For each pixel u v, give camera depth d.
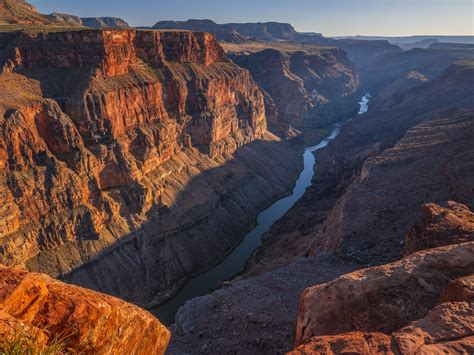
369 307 17.73
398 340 10.60
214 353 32.84
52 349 7.58
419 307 17.09
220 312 38.97
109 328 10.48
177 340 35.97
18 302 9.20
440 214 35.91
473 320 11.01
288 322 34.38
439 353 9.74
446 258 18.77
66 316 9.72
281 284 43.56
